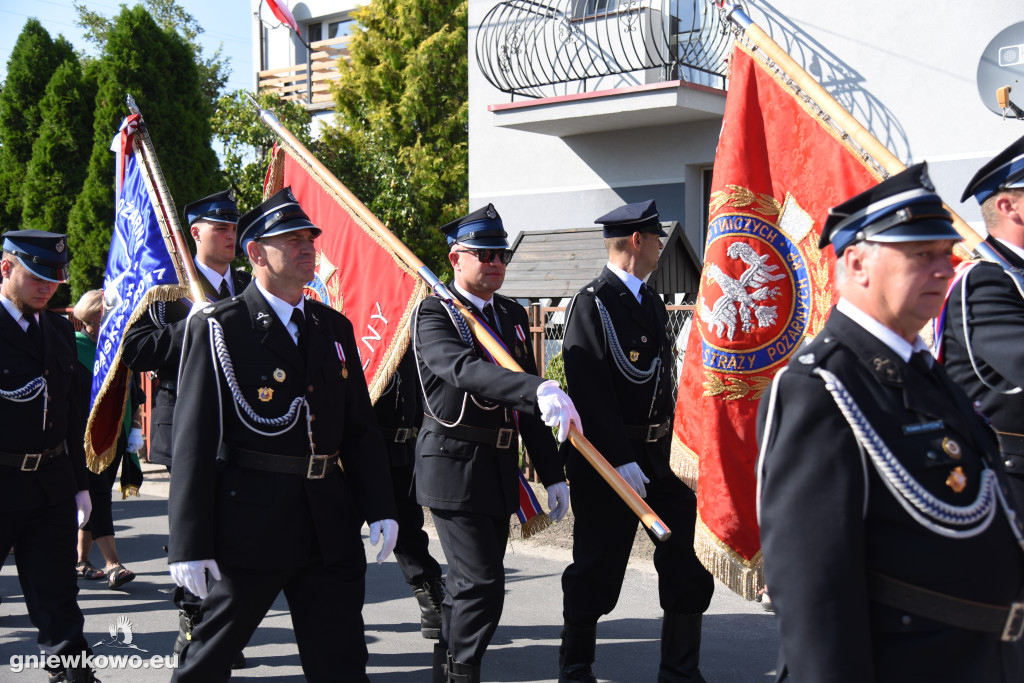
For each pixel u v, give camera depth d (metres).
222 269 5.02
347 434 3.55
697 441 3.54
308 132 19.83
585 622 4.25
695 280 9.19
